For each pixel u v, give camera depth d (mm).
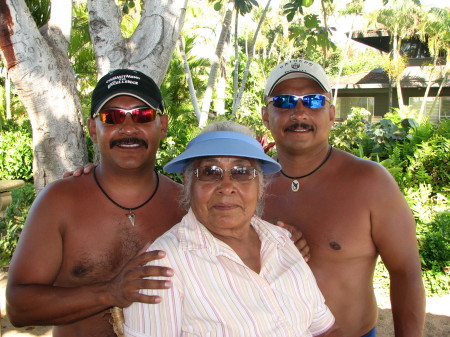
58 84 3465
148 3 3354
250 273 1726
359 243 2199
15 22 3271
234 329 1622
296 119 2254
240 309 1651
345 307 2232
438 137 8617
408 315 2148
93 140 2209
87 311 1641
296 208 2334
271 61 26828
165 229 2137
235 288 1686
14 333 4211
